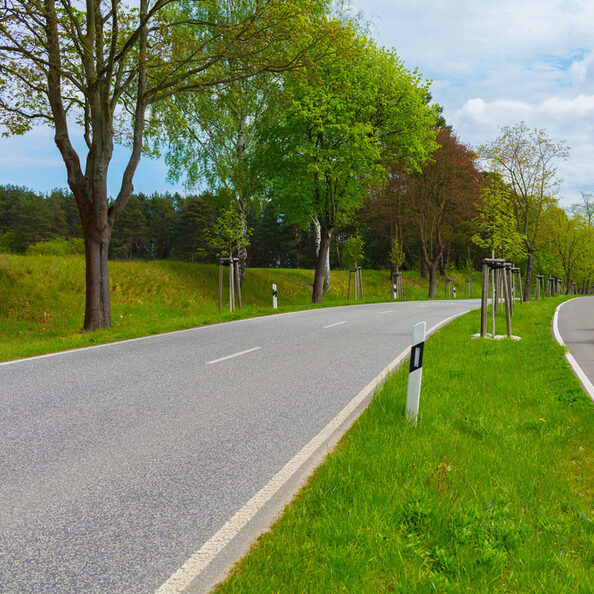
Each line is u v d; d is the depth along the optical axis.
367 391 6.87
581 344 11.74
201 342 11.32
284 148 26.62
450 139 40.72
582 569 2.65
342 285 39.16
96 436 4.88
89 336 11.96
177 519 3.26
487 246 22.48
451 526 3.04
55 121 13.68
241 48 14.62
